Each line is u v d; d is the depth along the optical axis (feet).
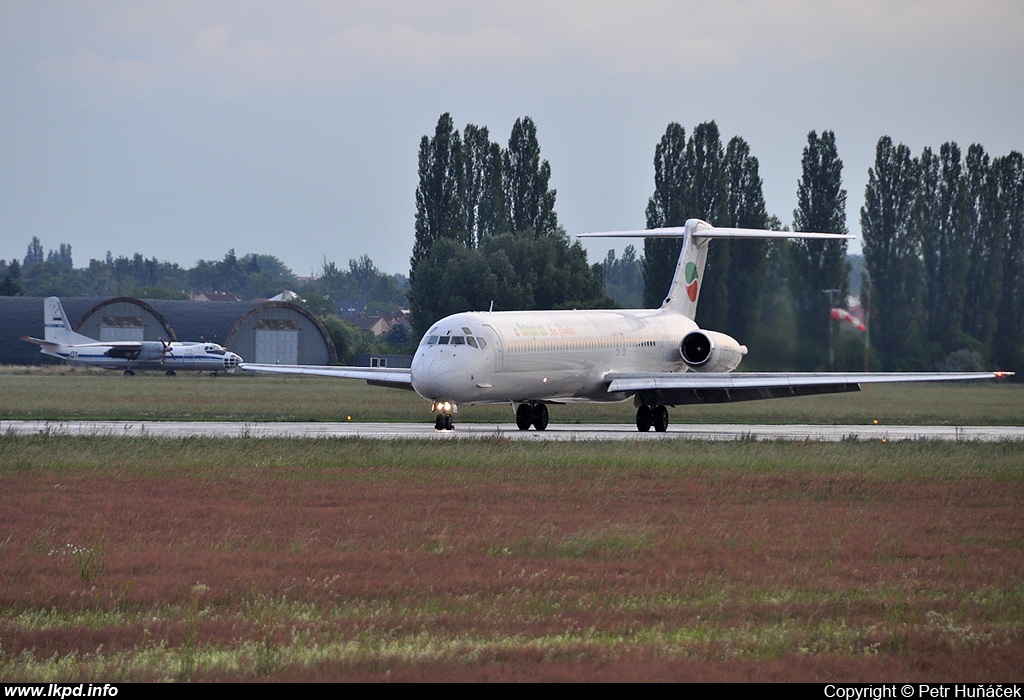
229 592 181.27
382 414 650.43
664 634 160.35
